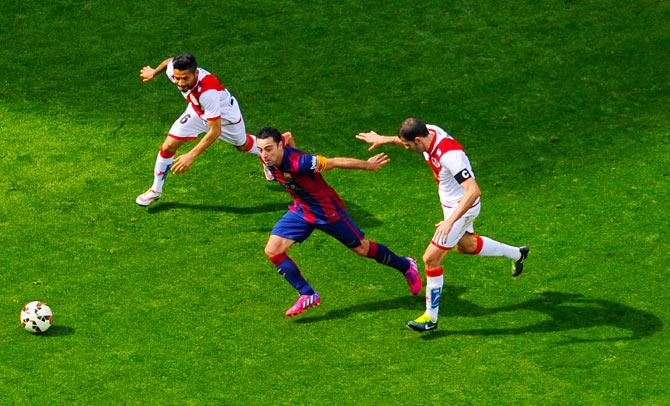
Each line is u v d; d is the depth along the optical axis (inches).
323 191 1450.5
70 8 2308.1
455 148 1395.2
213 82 1604.3
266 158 1402.6
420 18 2281.0
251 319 1482.5
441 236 1359.5
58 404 1305.4
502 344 1434.5
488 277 1587.1
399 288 1566.2
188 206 1753.2
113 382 1347.2
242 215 1732.3
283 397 1328.7
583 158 1872.5
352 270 1604.3
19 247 1630.2
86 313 1483.8
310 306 1464.1
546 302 1523.1
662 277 1568.7
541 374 1373.0
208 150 1913.1
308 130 1952.5
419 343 1438.2
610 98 2042.3
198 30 2245.3
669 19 2278.5
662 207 1734.7
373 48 2192.4
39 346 1409.9
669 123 1963.6
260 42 2210.9
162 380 1353.3
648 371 1375.5
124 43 2204.7
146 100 2043.6
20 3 2320.4
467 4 2324.1
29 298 1510.8
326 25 2260.1
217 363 1389.0
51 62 2146.9
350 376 1370.6
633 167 1843.0
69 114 1994.3
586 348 1422.2
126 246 1643.7
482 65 2140.7
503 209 1742.1
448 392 1341.0
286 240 1461.6
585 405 1317.7
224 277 1574.8
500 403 1322.6
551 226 1697.8
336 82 2095.2
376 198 1780.3
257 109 2014.0
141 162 1862.7
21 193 1768.0
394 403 1320.1
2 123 1958.7
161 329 1454.2
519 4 2329.0
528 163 1861.5
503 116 1993.1
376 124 1972.2
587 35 2230.6
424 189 1806.1
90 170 1835.6
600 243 1653.5
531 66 2137.1
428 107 2017.7
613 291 1541.6
